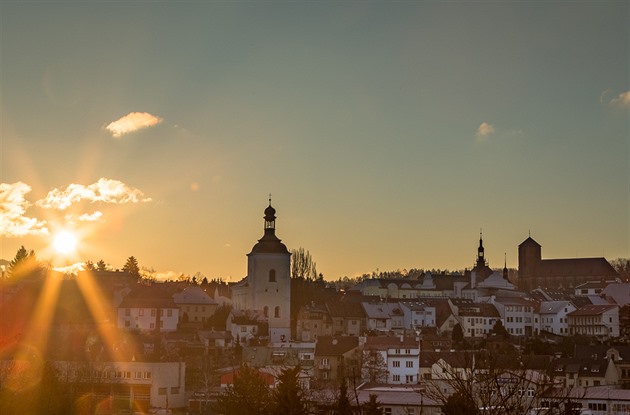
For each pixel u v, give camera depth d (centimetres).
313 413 13638
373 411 12156
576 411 7850
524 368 8288
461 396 7706
